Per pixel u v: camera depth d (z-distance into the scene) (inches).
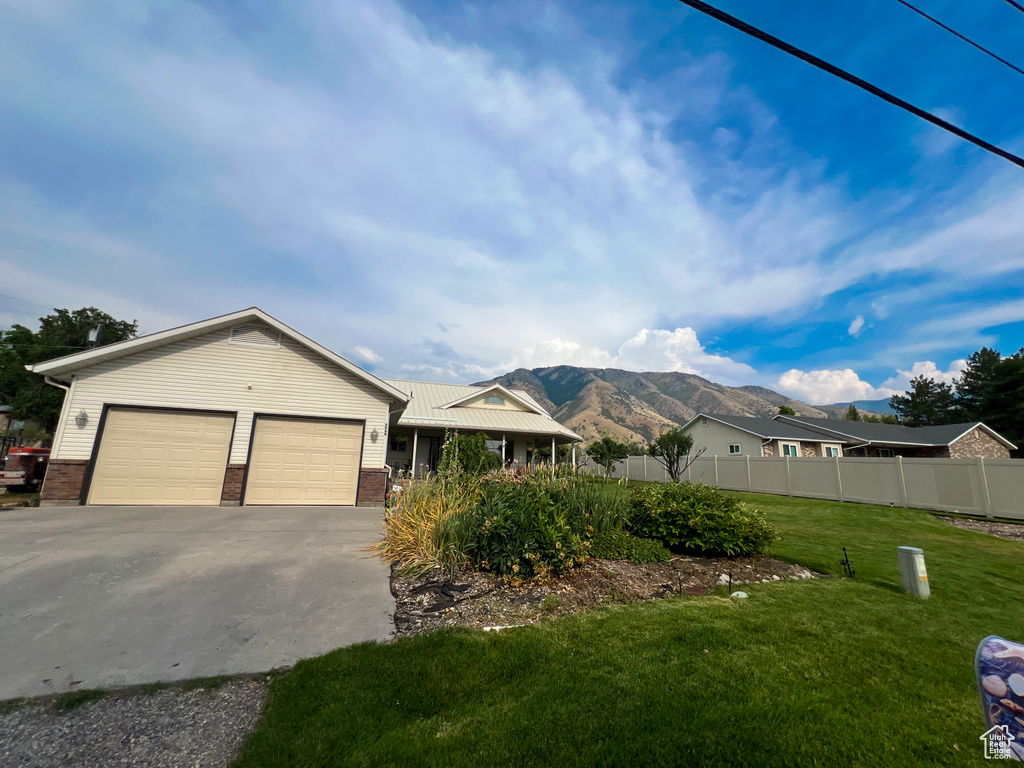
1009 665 90.0
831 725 102.9
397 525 251.9
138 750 90.8
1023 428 1127.0
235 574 196.5
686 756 91.3
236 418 421.7
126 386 397.4
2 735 92.8
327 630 148.3
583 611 171.9
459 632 148.0
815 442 946.1
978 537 378.0
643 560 239.3
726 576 229.3
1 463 546.0
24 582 174.9
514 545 202.5
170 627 144.5
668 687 116.7
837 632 156.8
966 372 1454.2
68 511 340.2
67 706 103.1
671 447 771.4
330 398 451.8
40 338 1047.6
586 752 91.4
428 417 814.5
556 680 119.4
